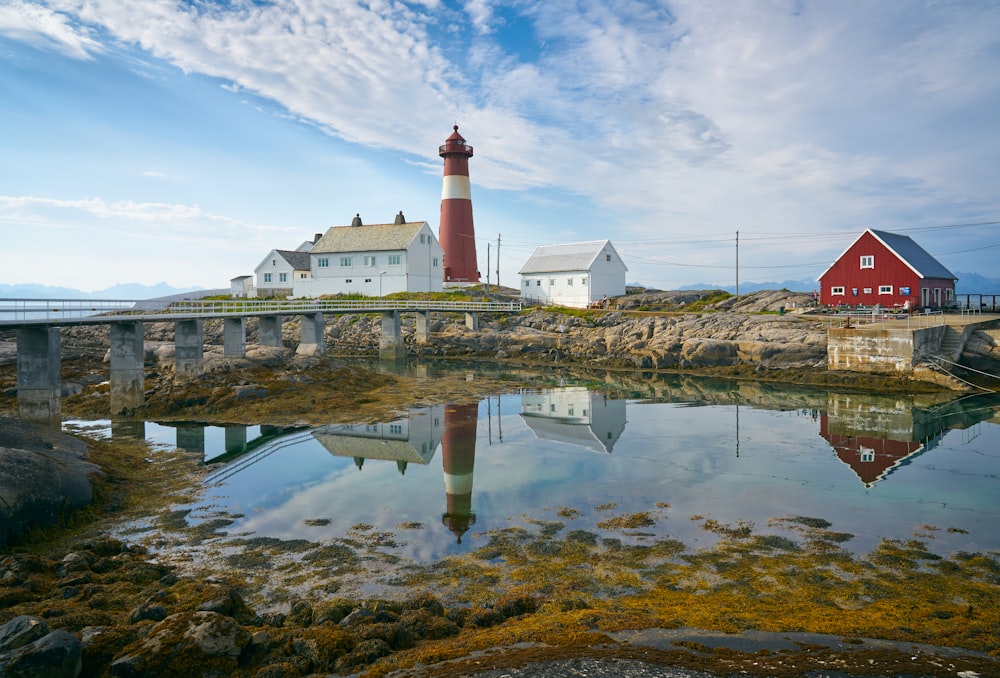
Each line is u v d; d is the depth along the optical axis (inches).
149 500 752.3
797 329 1825.8
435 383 1739.7
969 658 388.2
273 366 1510.8
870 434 1071.0
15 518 594.2
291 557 584.4
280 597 505.4
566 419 1243.2
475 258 3299.7
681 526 651.5
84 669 370.6
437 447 1022.4
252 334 2588.6
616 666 381.4
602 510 706.2
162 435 1099.9
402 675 379.6
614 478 832.3
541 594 503.8
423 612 457.7
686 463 903.1
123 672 363.9
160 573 533.6
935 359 1504.7
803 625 438.0
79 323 1115.9
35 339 1031.6
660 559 569.6
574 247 2908.5
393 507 725.3
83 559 533.3
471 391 1595.7
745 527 645.3
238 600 465.7
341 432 1132.5
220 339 2591.0
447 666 388.8
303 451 995.9
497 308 2586.1
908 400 1381.6
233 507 728.3
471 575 542.9
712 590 504.1
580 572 545.0
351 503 740.7
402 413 1307.8
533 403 1428.4
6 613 433.7
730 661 386.0
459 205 3221.0
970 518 663.8
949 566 542.3
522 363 2242.9
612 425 1179.3
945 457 917.2
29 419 1031.6
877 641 413.1
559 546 603.2
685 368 1919.3
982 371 1534.2
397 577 540.1
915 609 462.0
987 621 440.8
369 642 409.4
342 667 388.8
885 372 1528.1
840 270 2112.5
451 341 2479.1
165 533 645.9
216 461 929.5
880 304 2020.2
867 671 372.2
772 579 522.9
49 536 623.5
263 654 398.9
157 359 1644.9
